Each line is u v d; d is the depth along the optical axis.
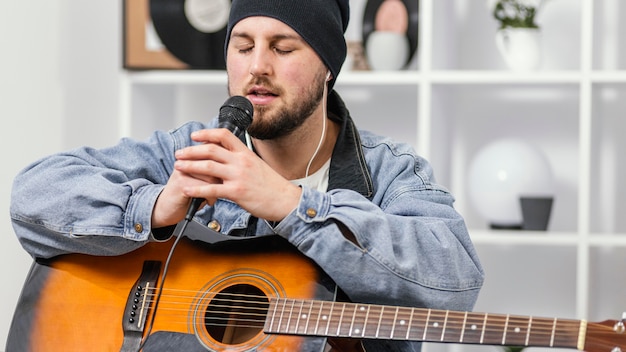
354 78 3.48
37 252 2.04
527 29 3.44
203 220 2.13
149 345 1.90
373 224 1.86
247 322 1.88
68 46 3.38
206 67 3.56
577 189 3.65
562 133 3.66
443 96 3.62
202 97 3.90
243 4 2.04
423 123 3.39
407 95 3.77
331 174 2.13
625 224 3.60
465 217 3.72
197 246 1.98
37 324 1.98
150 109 3.72
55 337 1.97
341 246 1.83
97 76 3.57
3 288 3.05
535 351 3.43
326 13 2.08
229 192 1.83
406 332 1.75
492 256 3.71
